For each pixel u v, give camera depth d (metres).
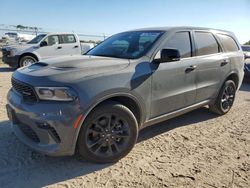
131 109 3.67
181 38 4.36
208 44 4.90
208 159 3.68
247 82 9.86
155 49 3.90
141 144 4.10
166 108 4.07
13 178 3.11
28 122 3.12
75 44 12.95
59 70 3.24
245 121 5.28
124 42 4.35
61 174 3.23
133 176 3.22
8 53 11.90
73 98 3.00
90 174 3.24
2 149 3.76
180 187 3.03
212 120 5.27
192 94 4.48
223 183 3.12
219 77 5.07
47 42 12.25
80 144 3.20
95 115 3.20
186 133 4.58
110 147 3.44
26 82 3.17
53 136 3.05
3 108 5.54
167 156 3.73
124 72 3.43
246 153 3.89
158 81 3.80
